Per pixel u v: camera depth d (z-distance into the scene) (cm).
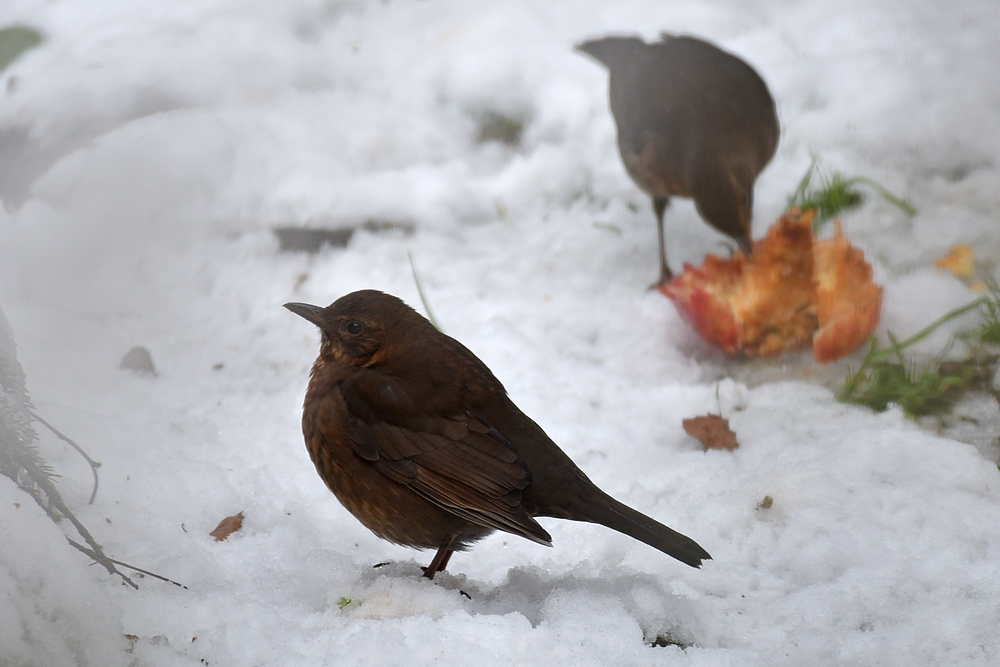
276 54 1555
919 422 966
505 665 616
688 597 721
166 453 879
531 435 729
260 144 1383
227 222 1291
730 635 675
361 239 1273
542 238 1295
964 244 1188
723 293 1084
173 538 764
